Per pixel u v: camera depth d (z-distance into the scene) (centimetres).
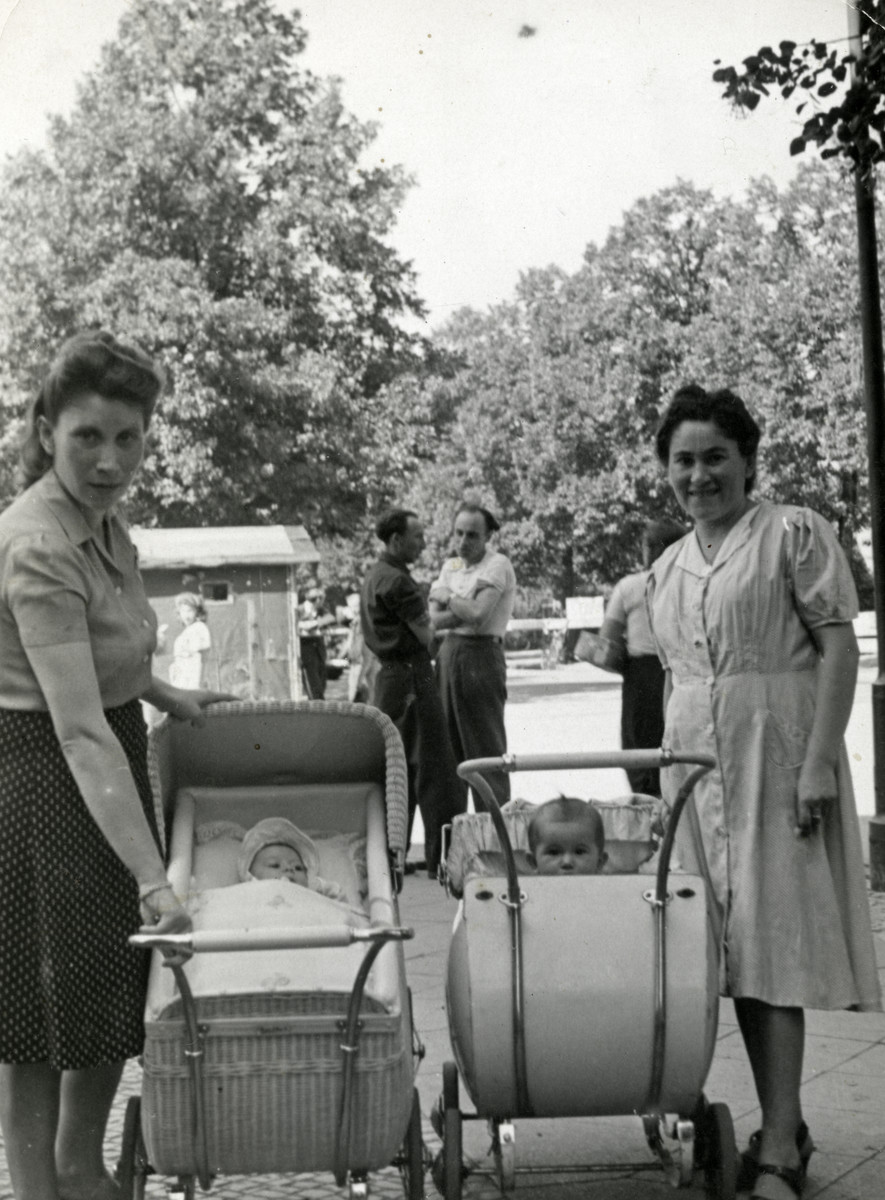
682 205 3284
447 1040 502
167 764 377
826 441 3175
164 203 2773
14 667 315
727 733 373
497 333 3691
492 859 382
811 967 362
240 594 1820
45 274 2714
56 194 2731
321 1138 305
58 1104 331
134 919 321
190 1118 302
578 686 2522
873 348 793
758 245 3244
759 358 3234
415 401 2906
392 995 305
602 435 3656
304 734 386
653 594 397
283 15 2730
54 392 321
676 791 385
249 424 2653
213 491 2625
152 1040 302
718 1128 345
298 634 1858
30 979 314
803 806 364
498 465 3769
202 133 2748
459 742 839
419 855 886
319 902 337
